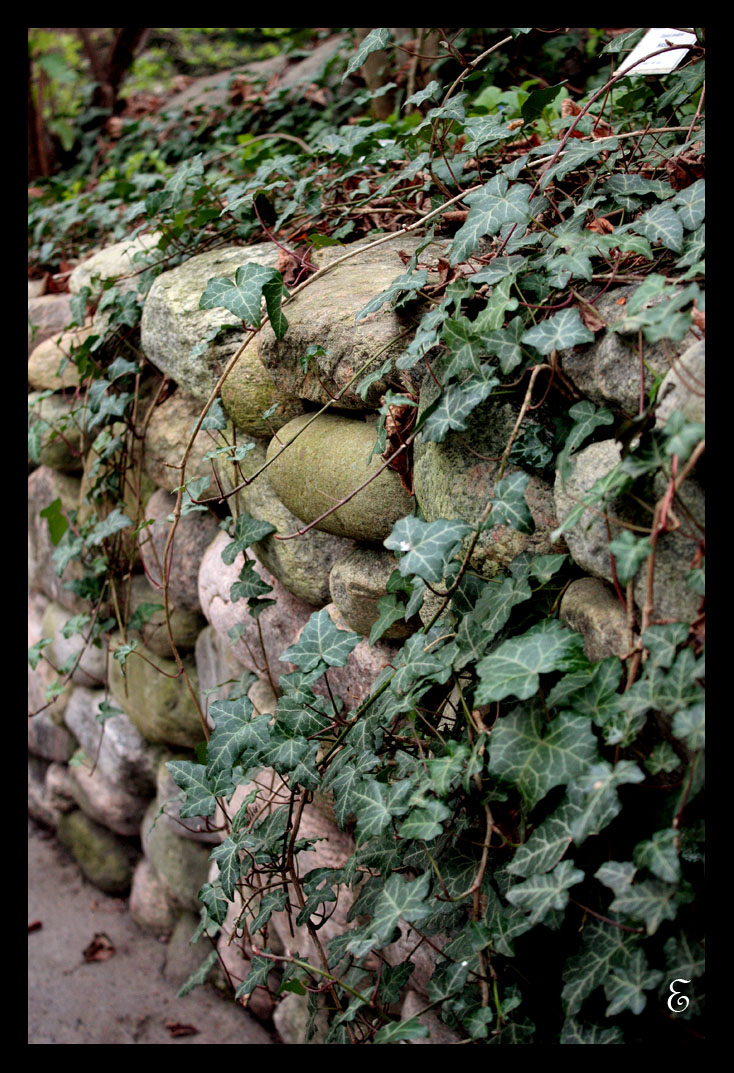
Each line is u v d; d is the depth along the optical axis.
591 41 3.21
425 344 1.42
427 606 1.59
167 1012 2.48
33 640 3.25
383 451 1.56
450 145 2.25
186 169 2.35
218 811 2.43
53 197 4.18
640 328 1.17
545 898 1.17
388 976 1.54
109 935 2.82
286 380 1.83
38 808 3.42
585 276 1.32
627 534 1.14
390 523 1.66
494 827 1.31
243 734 1.63
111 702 2.82
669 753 1.15
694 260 1.29
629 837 1.25
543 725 1.22
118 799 2.86
